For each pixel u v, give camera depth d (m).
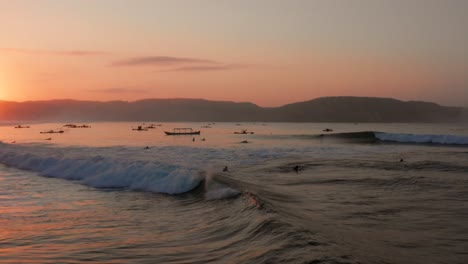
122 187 19.33
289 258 7.79
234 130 133.50
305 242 8.67
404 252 8.67
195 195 16.69
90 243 10.05
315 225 10.64
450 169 24.20
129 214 13.72
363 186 18.64
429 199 15.28
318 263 7.32
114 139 76.25
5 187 19.55
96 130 132.12
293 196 15.91
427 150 41.31
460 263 8.07
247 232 10.32
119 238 10.55
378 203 14.51
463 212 12.95
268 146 50.69
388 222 11.60
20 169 26.92
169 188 18.03
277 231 9.77
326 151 40.56
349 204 14.32
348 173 23.30
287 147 47.75
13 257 8.91
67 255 9.03
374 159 31.11
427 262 8.05
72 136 89.44
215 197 15.57
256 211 12.20
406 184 18.88
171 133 100.31
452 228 10.93
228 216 12.50
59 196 17.27
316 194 16.50
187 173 19.36
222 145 54.44
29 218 13.12
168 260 8.62
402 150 41.56
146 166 21.41
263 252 8.40
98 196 17.20
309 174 23.38
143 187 18.92
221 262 8.27
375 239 9.68
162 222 12.48
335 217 12.20
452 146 48.03
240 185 17.47
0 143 51.06
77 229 11.60
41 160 27.66
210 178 18.62
